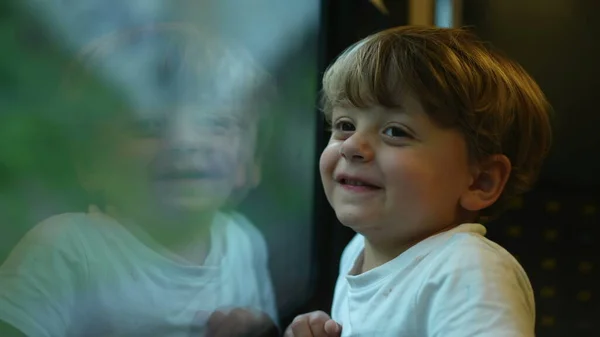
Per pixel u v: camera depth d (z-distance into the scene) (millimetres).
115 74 818
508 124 626
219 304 879
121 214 821
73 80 812
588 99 987
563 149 994
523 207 1008
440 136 586
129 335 799
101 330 783
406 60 591
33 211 798
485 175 626
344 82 616
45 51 804
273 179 961
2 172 786
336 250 995
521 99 644
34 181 797
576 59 986
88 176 816
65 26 806
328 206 991
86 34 813
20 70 797
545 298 1010
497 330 500
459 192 610
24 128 797
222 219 922
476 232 609
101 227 807
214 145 864
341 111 627
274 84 943
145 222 832
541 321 1009
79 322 775
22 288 730
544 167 996
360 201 601
